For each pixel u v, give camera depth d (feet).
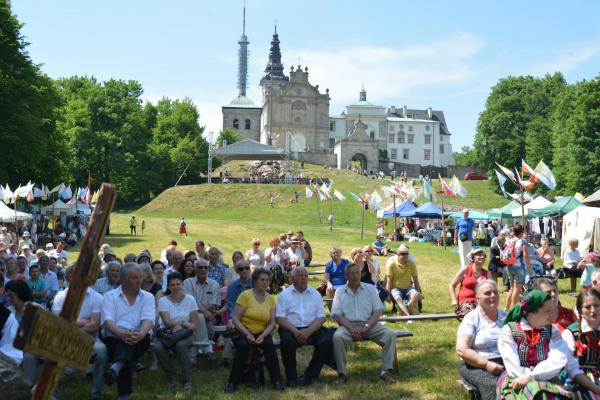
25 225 125.39
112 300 29.50
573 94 212.23
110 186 11.94
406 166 433.89
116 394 29.55
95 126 285.23
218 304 39.42
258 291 31.99
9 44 133.59
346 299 32.55
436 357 35.35
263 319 31.55
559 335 22.49
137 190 303.07
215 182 310.45
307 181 300.40
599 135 181.27
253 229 177.27
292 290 32.55
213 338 37.86
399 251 47.78
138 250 118.62
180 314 32.55
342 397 28.14
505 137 274.57
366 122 495.00
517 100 276.82
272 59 541.34
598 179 180.55
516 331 22.48
